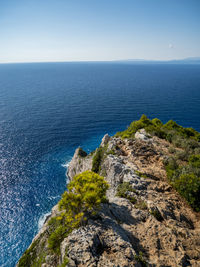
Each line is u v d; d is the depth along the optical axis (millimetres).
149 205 17781
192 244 13812
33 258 22297
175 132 44281
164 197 19516
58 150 78500
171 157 27062
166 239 14008
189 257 12789
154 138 37594
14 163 67688
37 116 121688
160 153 29094
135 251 12883
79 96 182750
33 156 73062
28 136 91125
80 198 15547
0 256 37594
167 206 17984
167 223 15859
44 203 50812
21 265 23062
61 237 16688
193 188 19031
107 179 27297
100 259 11547
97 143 86062
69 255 11992
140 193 19797
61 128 102625
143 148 30250
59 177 61406
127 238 13914
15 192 53906
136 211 17172
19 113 126438
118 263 11258
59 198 52781
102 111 133500
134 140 33156
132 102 157500
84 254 11867
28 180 59219
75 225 15672
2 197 51812
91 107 143875
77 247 12422
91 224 14992
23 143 83438
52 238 16641
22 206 49406
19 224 44375
